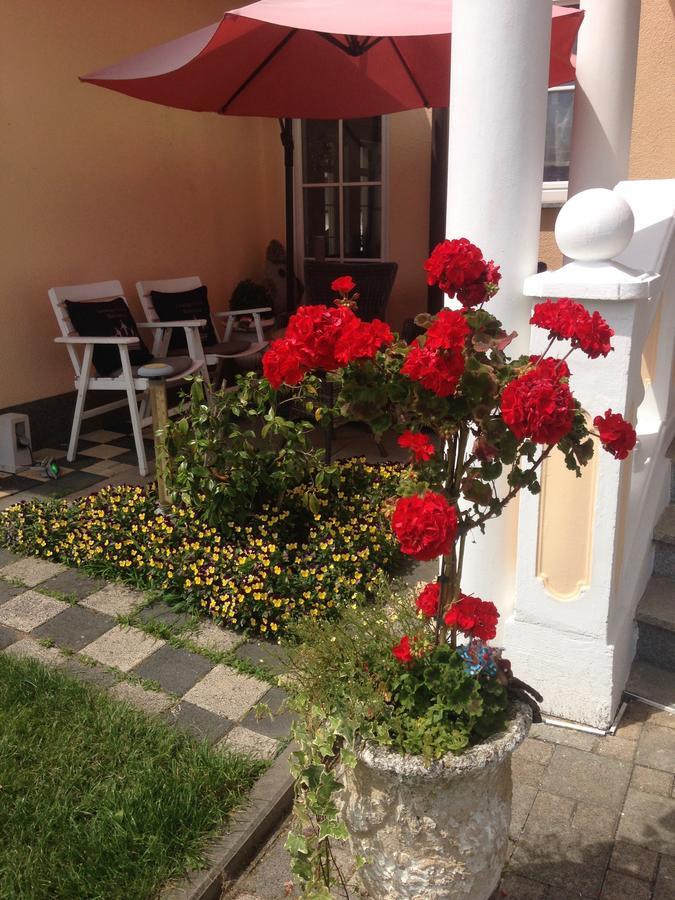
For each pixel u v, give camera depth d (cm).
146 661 279
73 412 551
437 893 161
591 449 151
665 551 290
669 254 254
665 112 444
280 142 702
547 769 228
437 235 606
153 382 337
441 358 134
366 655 174
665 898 186
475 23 214
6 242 498
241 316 653
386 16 335
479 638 164
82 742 230
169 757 226
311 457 352
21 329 514
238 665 275
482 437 149
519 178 224
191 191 642
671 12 428
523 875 192
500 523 251
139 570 333
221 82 455
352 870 192
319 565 311
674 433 339
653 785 221
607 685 239
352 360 140
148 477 461
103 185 564
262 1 364
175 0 605
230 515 335
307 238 704
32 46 500
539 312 155
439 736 153
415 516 134
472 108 220
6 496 428
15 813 202
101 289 532
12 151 496
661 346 301
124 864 187
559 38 344
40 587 331
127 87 429
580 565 235
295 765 162
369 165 650
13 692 252
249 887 191
